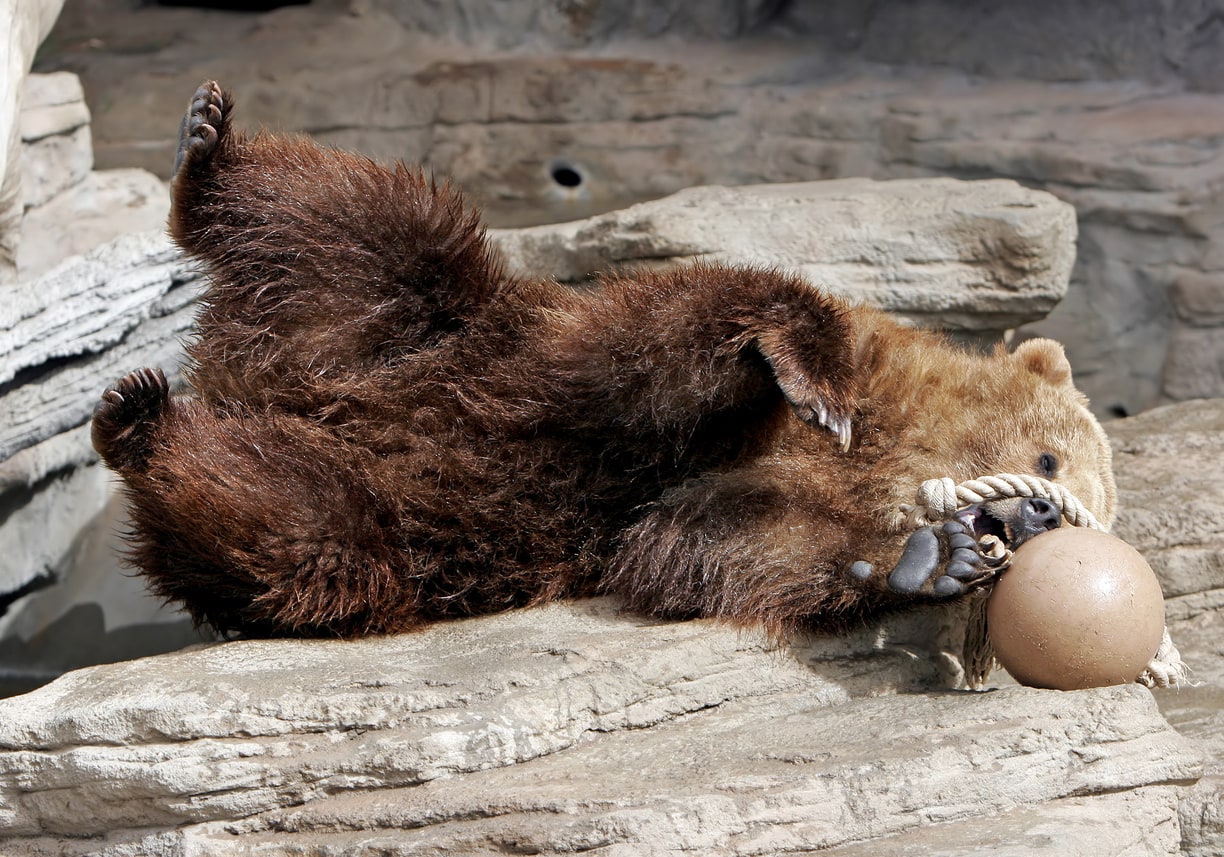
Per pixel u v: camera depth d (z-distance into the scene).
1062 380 8.10
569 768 6.20
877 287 10.71
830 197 11.19
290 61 17.61
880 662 7.27
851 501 7.36
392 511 7.29
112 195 13.74
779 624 7.12
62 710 6.18
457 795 5.91
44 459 10.77
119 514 11.69
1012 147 15.99
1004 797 6.01
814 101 16.98
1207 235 15.09
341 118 17.03
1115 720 6.20
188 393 9.77
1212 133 15.55
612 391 7.25
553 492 7.56
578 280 11.01
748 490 7.33
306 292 7.68
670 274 7.33
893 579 6.54
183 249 8.09
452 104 17.12
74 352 9.64
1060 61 17.41
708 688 6.85
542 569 7.61
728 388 7.12
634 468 7.57
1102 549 6.59
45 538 11.04
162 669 6.63
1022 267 10.57
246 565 7.02
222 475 7.02
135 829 6.15
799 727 6.50
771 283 7.04
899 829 5.85
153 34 18.27
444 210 7.84
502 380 7.59
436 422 7.53
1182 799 6.86
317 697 6.23
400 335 7.78
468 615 7.61
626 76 17.17
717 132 17.12
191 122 7.81
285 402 7.68
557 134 17.14
